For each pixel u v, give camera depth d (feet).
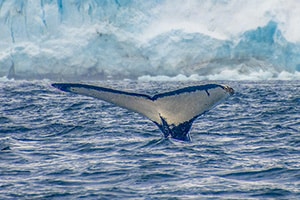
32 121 317.42
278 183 160.45
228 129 277.85
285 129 282.15
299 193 149.38
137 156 197.77
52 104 457.27
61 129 276.00
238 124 303.48
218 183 159.74
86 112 383.04
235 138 246.06
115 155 200.34
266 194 148.25
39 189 153.99
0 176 169.07
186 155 198.18
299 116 355.56
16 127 283.18
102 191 151.74
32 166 183.11
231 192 149.89
